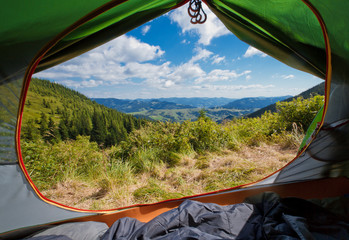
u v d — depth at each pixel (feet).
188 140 14.70
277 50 7.58
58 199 8.50
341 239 3.99
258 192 6.67
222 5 6.72
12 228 4.55
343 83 4.70
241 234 4.49
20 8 3.07
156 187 8.85
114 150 14.60
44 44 3.85
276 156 12.04
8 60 3.63
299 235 3.80
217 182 9.09
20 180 4.72
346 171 6.49
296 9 5.56
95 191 9.11
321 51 6.17
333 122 5.04
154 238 4.33
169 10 6.18
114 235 4.64
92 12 3.80
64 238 4.37
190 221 4.83
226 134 15.75
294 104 16.62
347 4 3.85
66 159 11.47
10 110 4.05
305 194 6.54
